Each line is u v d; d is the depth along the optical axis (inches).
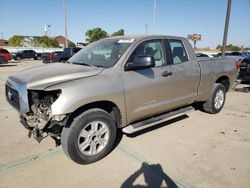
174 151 152.9
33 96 127.8
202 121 209.9
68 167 133.6
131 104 149.4
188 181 121.7
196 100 203.9
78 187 116.6
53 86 121.2
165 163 138.4
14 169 131.0
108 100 136.0
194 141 167.9
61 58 809.5
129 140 168.1
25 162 138.3
